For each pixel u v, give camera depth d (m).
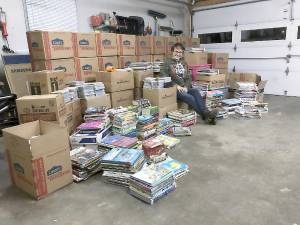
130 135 2.85
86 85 3.17
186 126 3.54
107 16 5.09
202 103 3.75
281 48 5.81
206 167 2.38
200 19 6.98
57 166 2.02
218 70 4.91
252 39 6.20
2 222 1.69
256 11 6.00
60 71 3.04
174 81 3.92
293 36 5.61
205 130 3.45
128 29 5.20
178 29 7.05
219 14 6.60
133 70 3.92
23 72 3.88
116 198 1.93
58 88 2.98
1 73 3.82
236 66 6.59
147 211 1.77
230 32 6.52
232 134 3.26
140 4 5.86
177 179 2.17
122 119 2.76
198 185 2.07
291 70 5.77
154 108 3.30
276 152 2.67
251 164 2.41
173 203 1.85
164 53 5.45
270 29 5.89
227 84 4.98
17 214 1.77
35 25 4.20
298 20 5.47
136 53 4.75
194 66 4.63
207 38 6.97
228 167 2.36
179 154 2.68
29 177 1.91
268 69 6.09
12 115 3.30
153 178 1.88
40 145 1.87
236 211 1.73
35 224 1.67
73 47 3.61
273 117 4.02
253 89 4.46
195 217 1.69
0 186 2.14
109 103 3.41
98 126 2.63
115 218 1.70
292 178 2.13
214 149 2.79
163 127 3.23
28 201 1.91
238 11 6.27
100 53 4.01
